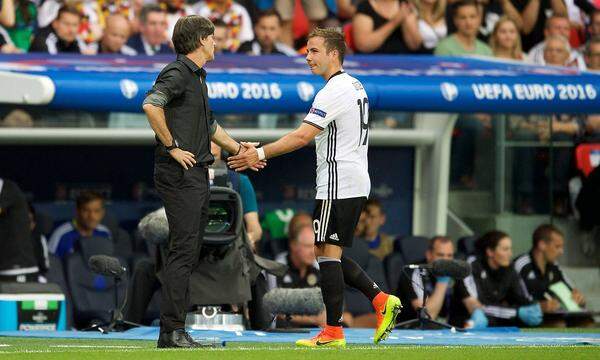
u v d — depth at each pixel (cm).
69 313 4312
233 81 4144
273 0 5156
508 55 5400
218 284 3469
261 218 5166
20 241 4109
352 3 5272
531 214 5372
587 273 5319
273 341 3091
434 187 5300
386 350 2700
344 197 2803
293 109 4200
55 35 4869
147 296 3641
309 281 4256
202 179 2802
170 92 2748
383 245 4944
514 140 5381
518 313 4494
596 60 5512
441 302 4216
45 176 4947
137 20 4956
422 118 5253
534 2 5456
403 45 5291
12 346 2947
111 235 4700
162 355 2547
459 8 5328
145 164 5066
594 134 5344
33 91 3841
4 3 4794
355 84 2831
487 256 4538
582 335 3609
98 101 3922
